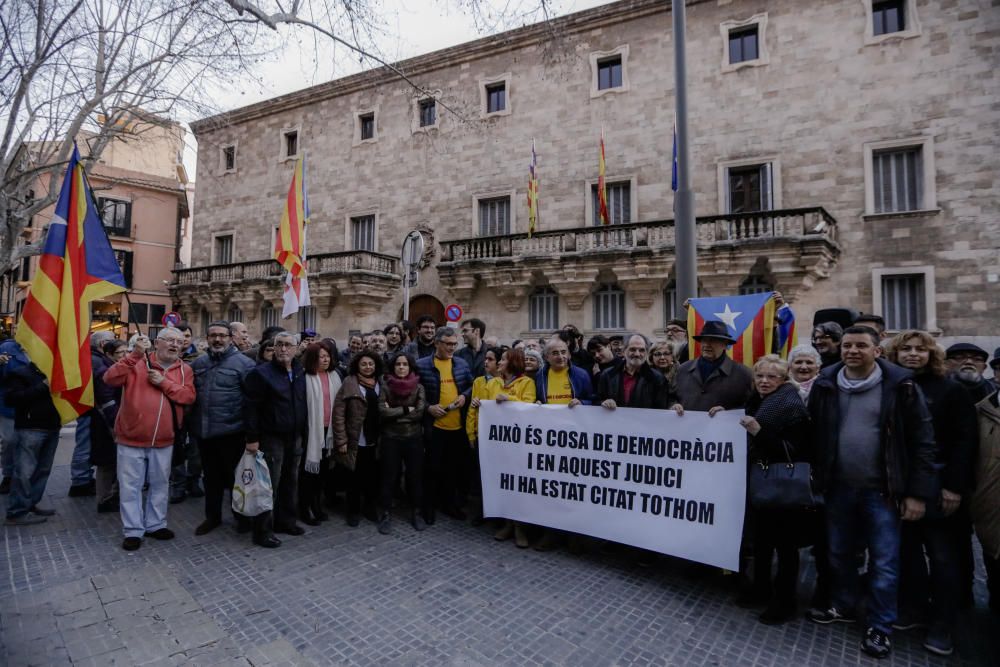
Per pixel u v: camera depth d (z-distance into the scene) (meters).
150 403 5.26
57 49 9.79
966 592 4.17
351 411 5.80
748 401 4.35
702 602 4.23
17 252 10.69
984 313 13.51
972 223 13.76
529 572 4.75
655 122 17.50
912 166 14.64
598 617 3.95
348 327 21.75
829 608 3.96
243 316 26.09
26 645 3.44
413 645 3.53
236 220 26.03
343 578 4.56
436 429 6.21
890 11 15.23
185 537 5.50
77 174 5.75
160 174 30.88
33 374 5.71
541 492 5.33
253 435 5.22
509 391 5.88
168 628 3.70
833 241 14.62
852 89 15.15
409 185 21.69
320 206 23.72
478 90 20.45
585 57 18.64
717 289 15.55
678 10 7.56
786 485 3.80
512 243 18.23
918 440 3.49
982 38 13.95
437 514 6.49
